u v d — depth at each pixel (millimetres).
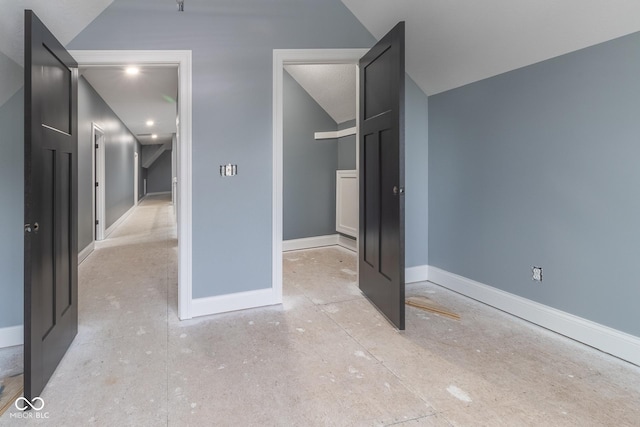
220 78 2564
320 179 5004
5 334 2225
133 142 10000
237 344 2160
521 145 2453
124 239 5828
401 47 2217
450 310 2668
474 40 2439
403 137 2256
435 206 3285
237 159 2637
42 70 1707
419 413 1522
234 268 2676
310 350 2082
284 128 4715
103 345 2150
